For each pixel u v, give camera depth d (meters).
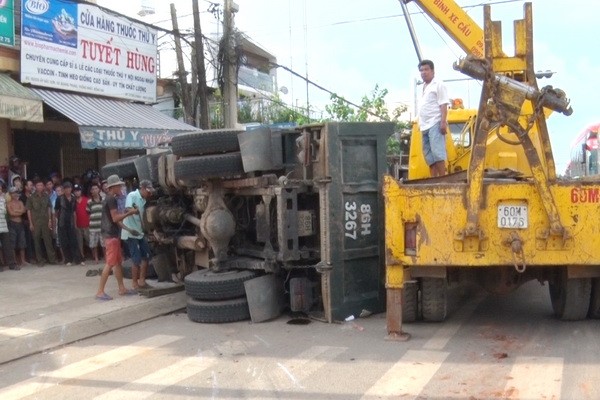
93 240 14.26
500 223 6.48
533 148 6.45
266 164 8.36
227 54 18.11
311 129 8.27
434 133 8.91
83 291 10.36
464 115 10.89
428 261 6.59
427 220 6.59
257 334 7.55
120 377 6.08
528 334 6.96
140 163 11.29
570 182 6.43
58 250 14.65
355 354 6.44
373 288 8.40
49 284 11.18
